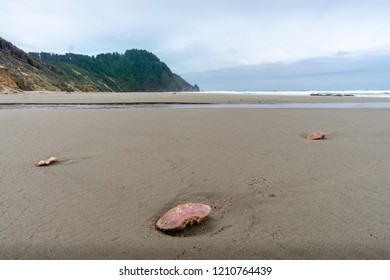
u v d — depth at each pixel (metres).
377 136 6.29
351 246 2.23
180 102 19.72
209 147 5.47
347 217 2.65
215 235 2.42
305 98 24.00
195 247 2.27
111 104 18.77
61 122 8.90
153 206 2.98
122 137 6.48
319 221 2.59
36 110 13.30
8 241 2.36
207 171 4.04
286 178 3.70
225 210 2.87
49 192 3.33
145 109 13.54
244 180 3.66
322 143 5.71
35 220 2.68
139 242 2.34
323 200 3.02
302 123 8.52
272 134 6.78
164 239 2.38
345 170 3.96
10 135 6.71
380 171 3.88
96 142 5.95
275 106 15.88
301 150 5.14
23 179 3.76
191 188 3.43
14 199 3.14
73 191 3.36
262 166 4.23
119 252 2.23
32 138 6.36
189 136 6.59
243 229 2.50
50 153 5.05
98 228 2.54
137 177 3.82
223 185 3.50
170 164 4.39
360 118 9.39
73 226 2.58
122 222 2.65
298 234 2.40
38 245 2.31
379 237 2.32
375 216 2.65
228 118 9.83
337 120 9.04
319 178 3.67
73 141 6.05
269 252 2.20
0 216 2.76
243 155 4.86
